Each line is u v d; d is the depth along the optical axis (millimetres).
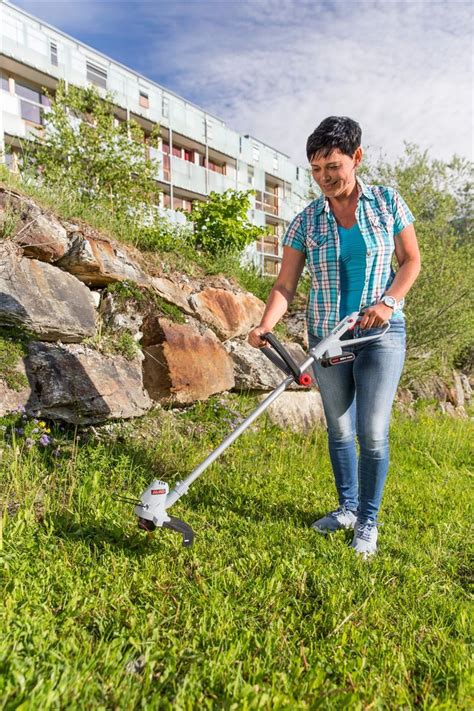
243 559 2514
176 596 2186
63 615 1940
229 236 6906
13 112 18453
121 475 3338
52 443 3490
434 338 9023
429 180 9477
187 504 3166
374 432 2828
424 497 3934
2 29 18359
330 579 2426
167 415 4461
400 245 2904
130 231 5555
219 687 1689
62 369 3701
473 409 11117
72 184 6891
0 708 1446
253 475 3875
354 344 2842
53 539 2477
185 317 5027
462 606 2318
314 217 3006
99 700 1574
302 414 5773
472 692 1770
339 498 3256
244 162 30000
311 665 1840
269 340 2715
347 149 2676
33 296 3691
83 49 21312
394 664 1887
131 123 9203
